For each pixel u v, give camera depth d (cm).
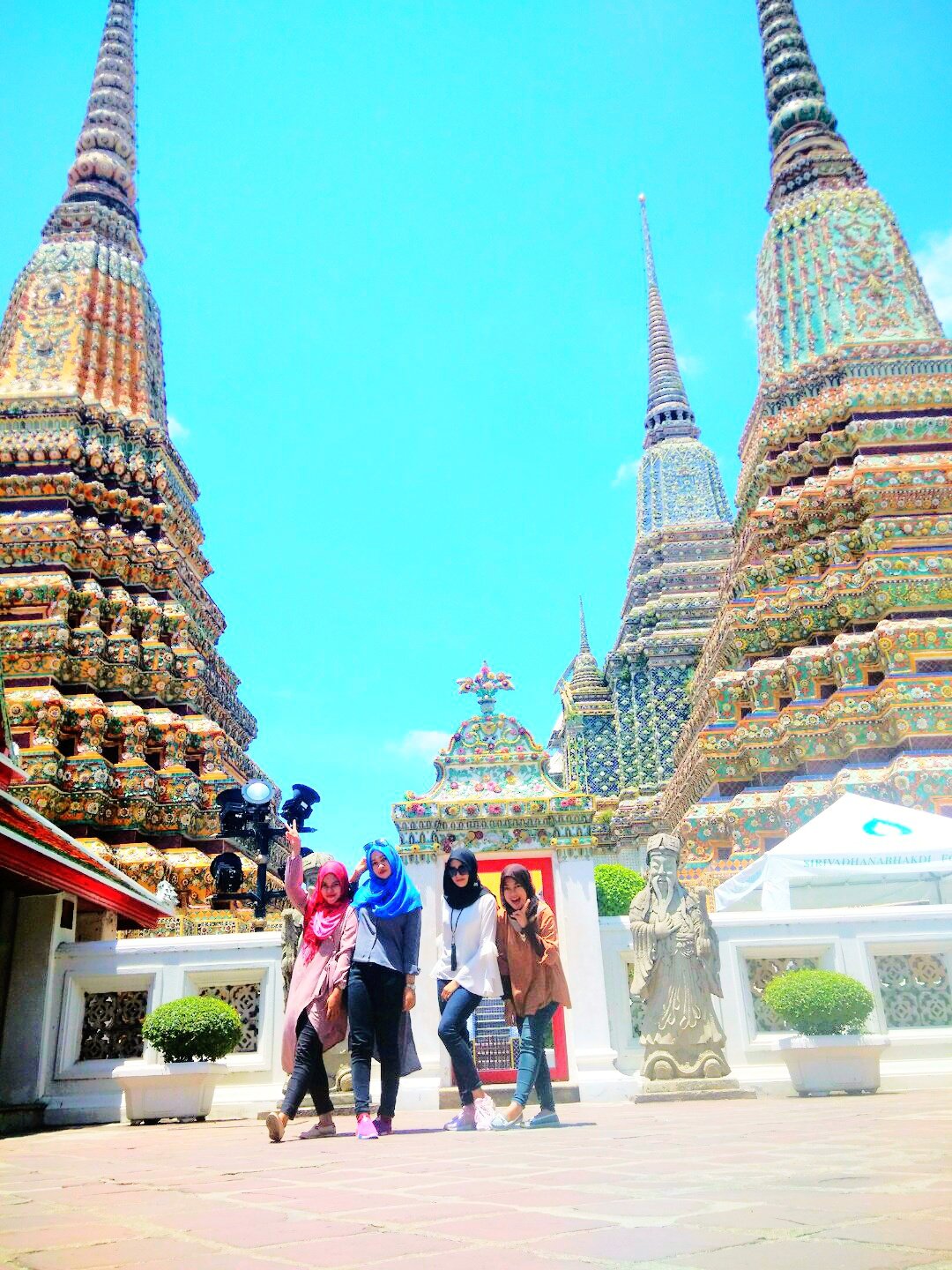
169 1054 1162
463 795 1318
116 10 3831
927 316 2986
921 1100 966
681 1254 299
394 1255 320
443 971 866
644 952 1150
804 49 3681
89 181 3422
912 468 2566
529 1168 530
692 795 2941
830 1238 313
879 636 2311
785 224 3238
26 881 1238
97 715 2331
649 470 4778
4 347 3081
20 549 2552
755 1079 1169
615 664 4209
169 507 2844
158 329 3294
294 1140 805
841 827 1547
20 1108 1177
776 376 2938
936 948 1262
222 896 1972
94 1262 324
